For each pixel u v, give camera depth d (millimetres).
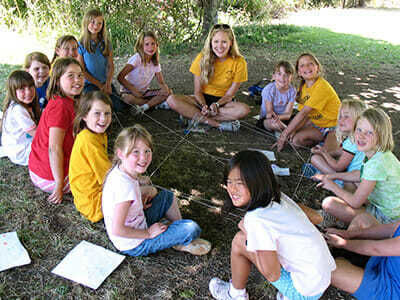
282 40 10453
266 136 4582
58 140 2832
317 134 4184
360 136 2496
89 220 2795
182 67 7328
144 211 2672
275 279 1876
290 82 4375
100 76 4664
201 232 2779
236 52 4410
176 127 4684
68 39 4316
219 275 2391
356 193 2621
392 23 15195
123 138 2225
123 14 8742
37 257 2438
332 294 2271
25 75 3234
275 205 1842
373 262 2156
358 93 6086
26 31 9008
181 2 9211
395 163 2492
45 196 3055
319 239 1885
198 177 3576
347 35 11906
